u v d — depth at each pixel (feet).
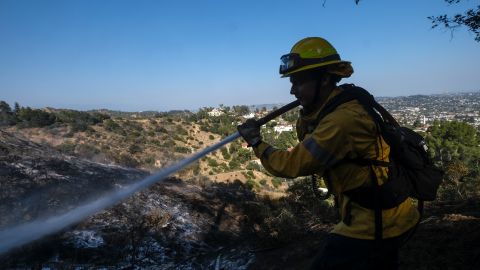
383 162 6.84
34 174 21.26
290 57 7.07
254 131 7.41
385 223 6.97
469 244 13.41
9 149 25.21
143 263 16.81
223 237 20.86
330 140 6.59
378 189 6.82
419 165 7.16
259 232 20.75
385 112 7.14
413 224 7.32
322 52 7.00
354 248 7.02
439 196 27.55
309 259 16.35
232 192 29.25
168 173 10.08
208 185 31.01
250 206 24.91
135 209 20.71
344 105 6.78
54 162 24.36
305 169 6.73
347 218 7.16
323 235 18.93
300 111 7.66
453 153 79.71
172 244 18.81
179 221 21.27
